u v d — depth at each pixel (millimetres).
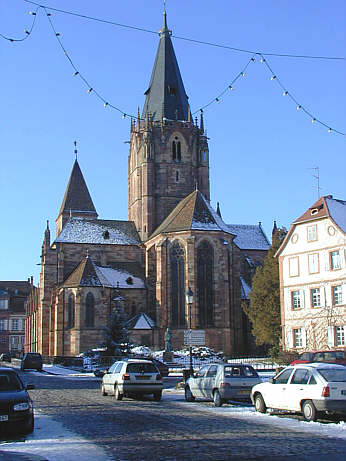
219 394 29766
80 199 142500
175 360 77875
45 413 26484
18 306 177875
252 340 95812
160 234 92625
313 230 67500
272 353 75312
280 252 71438
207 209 94312
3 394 20625
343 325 62469
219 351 87500
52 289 103312
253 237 120812
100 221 111750
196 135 111312
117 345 78688
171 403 31984
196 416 25016
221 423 22562
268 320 77500
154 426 21672
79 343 91250
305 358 46688
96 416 25047
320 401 22734
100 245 107312
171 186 108375
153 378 33719
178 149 110062
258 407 26578
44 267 105562
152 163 108312
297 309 68188
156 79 112562
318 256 66500
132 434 19750
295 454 15938
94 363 76562
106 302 93938
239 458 15367
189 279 88750
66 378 60594
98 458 15641
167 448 16953
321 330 64875
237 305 93875
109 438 18984
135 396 36781
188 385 33531
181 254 91375
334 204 67375
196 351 81500
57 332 93250
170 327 90000
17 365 103625
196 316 88188
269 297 78062
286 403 24531
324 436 19188
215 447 17031
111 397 35938
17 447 17672
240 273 100312
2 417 19797
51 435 19984
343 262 63406
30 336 126000
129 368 33750
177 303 90812
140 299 99312
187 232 90250
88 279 94000
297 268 68812
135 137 114562
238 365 30797
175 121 109812
